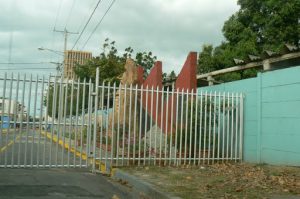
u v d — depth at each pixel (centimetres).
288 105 1160
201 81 1938
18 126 1209
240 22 2427
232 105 1338
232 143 1334
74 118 1346
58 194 834
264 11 2327
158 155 1269
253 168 1152
